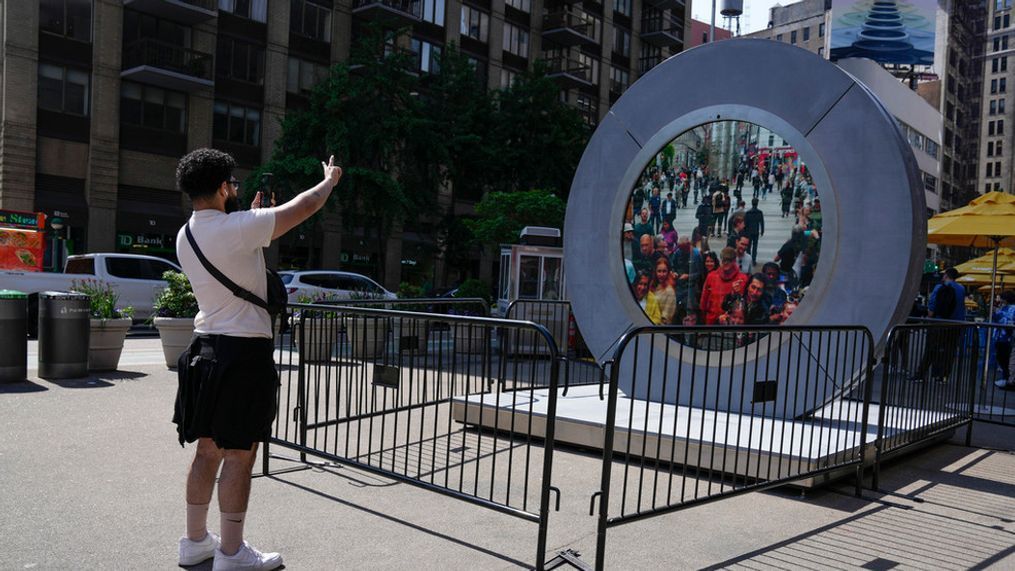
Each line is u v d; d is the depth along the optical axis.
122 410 7.06
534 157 32.28
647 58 50.84
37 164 25.14
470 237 35.59
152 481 4.79
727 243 7.13
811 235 6.61
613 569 3.68
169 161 28.38
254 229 3.23
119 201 27.11
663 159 7.61
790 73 6.77
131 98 27.30
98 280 15.52
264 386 3.31
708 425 6.06
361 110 26.12
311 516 4.32
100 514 4.12
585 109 45.81
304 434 5.48
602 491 3.53
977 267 18.98
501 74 40.31
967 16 92.62
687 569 3.71
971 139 102.12
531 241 16.36
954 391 7.32
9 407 6.96
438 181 30.91
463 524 4.28
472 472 5.38
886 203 6.20
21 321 8.41
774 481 4.78
